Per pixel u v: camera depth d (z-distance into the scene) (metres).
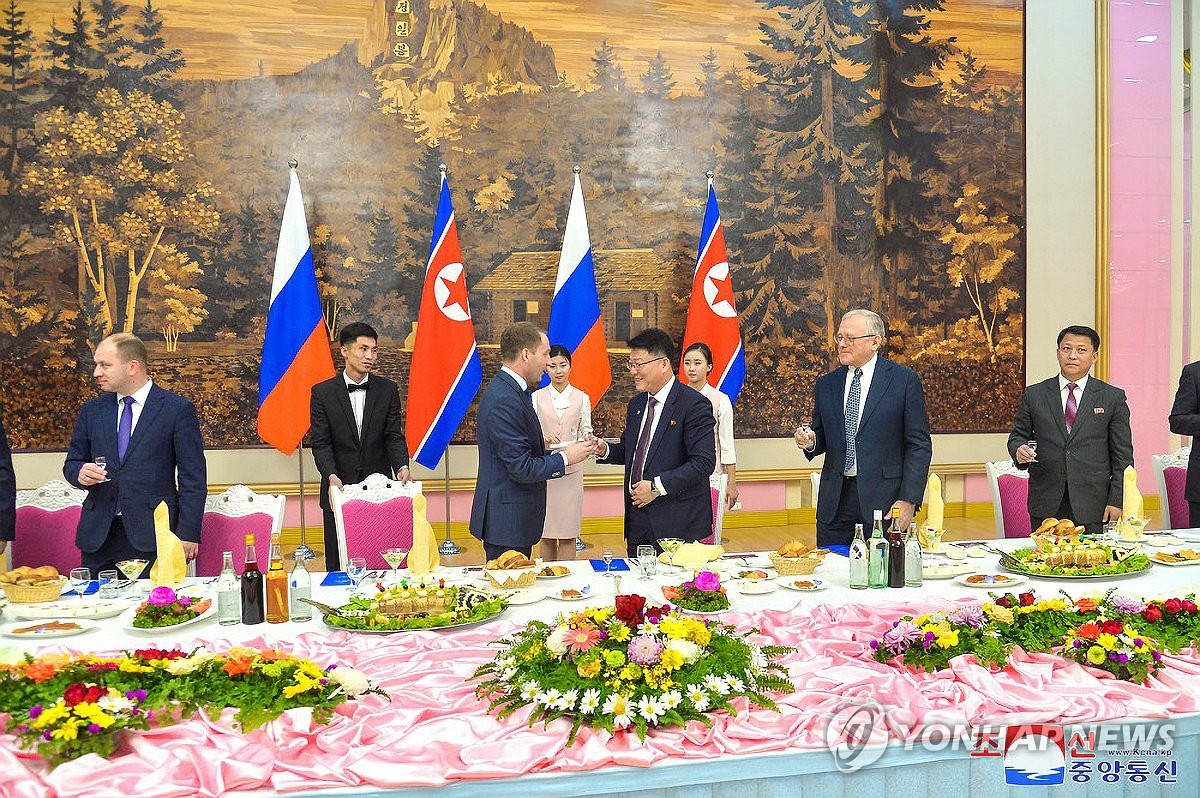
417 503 2.95
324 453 5.18
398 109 6.91
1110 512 3.93
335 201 6.85
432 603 2.52
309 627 2.46
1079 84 7.58
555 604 2.67
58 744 1.65
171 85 6.62
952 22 7.49
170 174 6.64
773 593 2.79
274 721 1.77
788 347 7.41
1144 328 7.73
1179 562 3.12
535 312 7.11
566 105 7.12
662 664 1.86
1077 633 2.16
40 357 6.52
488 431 3.32
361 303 6.90
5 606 2.67
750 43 7.32
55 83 6.48
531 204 7.09
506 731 1.81
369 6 6.86
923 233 7.52
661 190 7.24
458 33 6.97
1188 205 7.75
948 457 7.55
